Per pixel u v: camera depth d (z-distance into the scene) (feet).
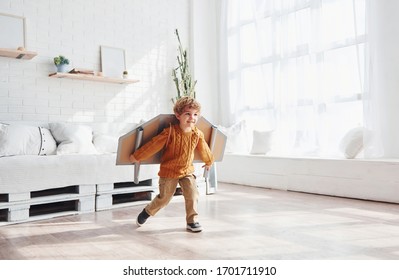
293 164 12.19
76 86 13.61
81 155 9.07
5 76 11.99
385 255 5.31
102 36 14.33
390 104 11.38
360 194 10.39
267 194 11.51
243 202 10.02
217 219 7.87
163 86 16.21
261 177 13.29
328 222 7.50
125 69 14.85
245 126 15.85
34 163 8.04
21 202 7.79
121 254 5.54
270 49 15.07
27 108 12.40
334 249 5.63
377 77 11.50
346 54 12.36
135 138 6.75
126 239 6.40
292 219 7.82
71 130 11.18
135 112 15.24
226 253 5.50
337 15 12.57
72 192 8.98
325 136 12.76
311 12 13.15
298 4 13.76
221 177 15.08
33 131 10.44
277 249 5.66
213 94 17.66
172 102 16.48
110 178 9.29
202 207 9.29
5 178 7.57
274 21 14.69
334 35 12.64
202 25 17.40
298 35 13.70
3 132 9.70
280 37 14.37
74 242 6.24
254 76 15.83
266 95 15.11
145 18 15.67
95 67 14.07
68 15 13.44
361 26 11.84
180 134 6.87
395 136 11.26
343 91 12.44
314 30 13.05
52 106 12.98
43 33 12.79
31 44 12.50
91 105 13.98
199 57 17.17
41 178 8.09
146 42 15.67
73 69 13.02
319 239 6.22
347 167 10.70
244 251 5.58
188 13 17.24
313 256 5.30
